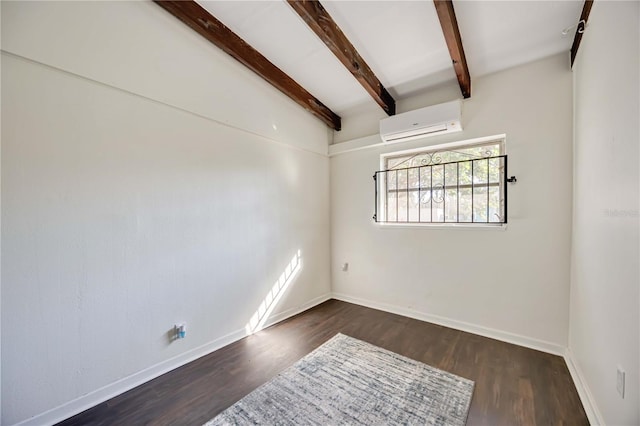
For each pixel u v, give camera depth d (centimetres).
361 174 357
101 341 176
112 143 181
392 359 220
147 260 198
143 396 179
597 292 155
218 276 244
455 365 210
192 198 226
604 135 147
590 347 165
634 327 110
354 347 240
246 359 222
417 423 152
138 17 191
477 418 156
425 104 305
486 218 270
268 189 295
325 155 379
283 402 170
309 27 211
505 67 251
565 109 225
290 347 243
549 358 220
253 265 276
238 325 260
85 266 170
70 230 164
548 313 232
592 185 168
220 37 227
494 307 258
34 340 152
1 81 142
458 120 262
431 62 261
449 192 293
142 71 193
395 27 223
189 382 192
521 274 244
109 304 180
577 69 207
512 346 241
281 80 285
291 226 324
